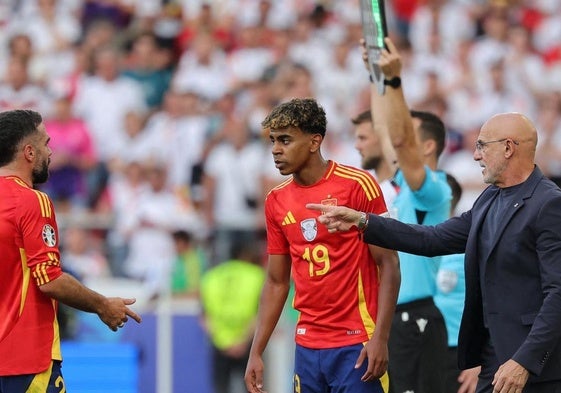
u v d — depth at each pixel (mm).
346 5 59938
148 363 40250
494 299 21219
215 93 55531
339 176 23000
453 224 22203
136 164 47781
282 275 23797
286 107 22609
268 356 39875
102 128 53594
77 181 49812
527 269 20906
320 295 22969
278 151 22688
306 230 22891
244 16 59719
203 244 42375
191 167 50531
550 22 61500
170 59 57344
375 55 25594
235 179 49375
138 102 55188
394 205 26281
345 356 22844
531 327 20812
